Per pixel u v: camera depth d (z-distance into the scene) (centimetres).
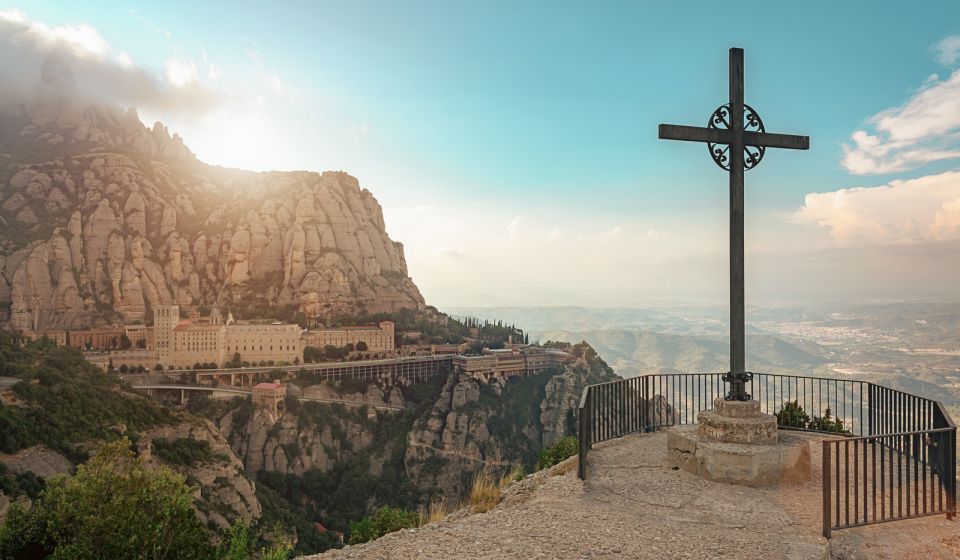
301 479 14988
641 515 940
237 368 18125
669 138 1243
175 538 1085
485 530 871
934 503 941
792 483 1109
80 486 1077
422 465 15962
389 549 813
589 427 1360
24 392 8581
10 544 1080
